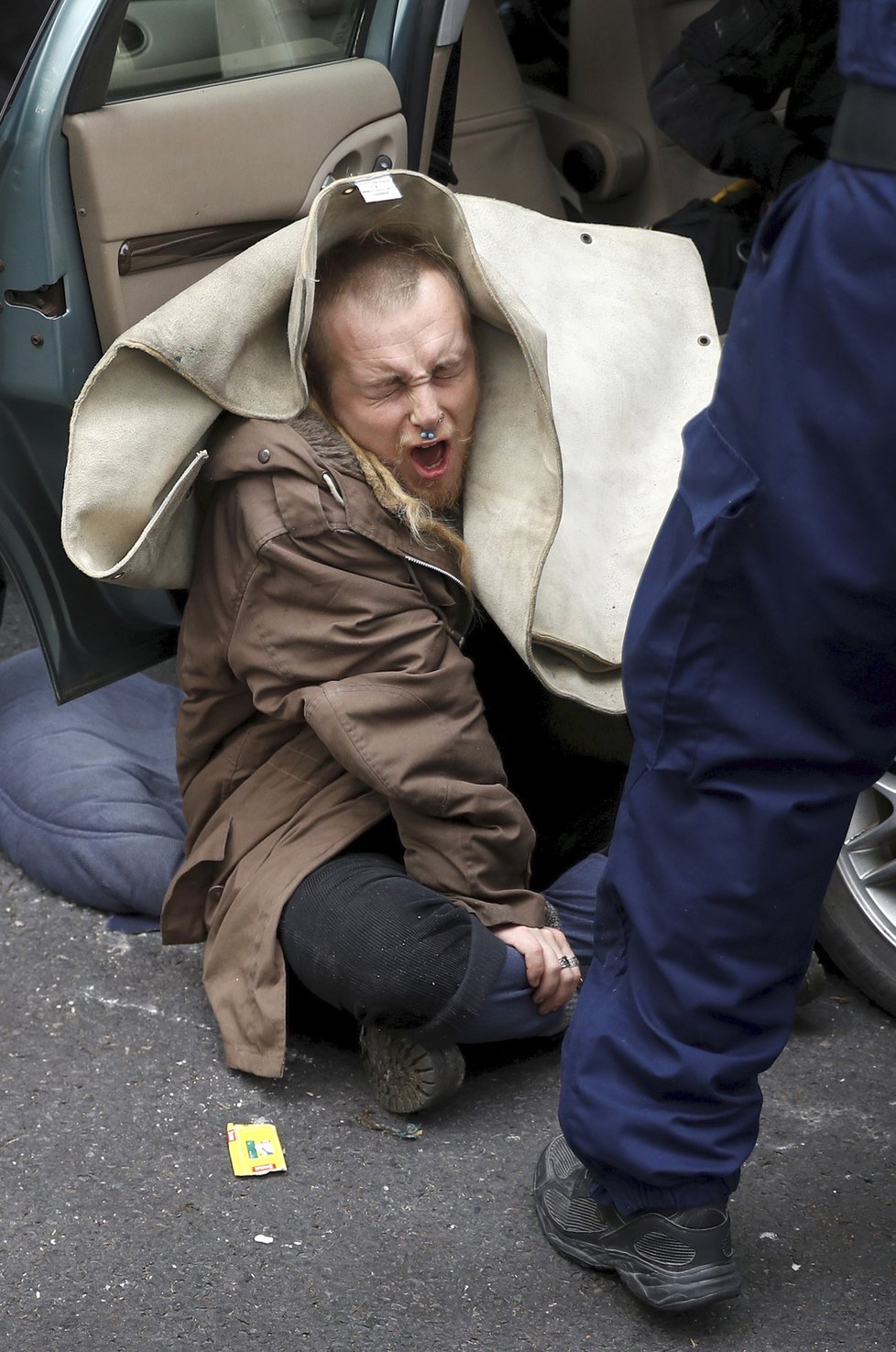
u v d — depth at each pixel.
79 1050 2.34
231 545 2.15
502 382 2.20
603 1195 1.82
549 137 3.88
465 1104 2.25
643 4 3.68
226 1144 2.14
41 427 2.32
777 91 3.28
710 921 1.62
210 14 2.43
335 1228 1.99
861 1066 2.32
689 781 1.61
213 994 2.29
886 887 2.40
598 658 2.32
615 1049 1.72
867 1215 2.02
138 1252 1.94
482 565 2.22
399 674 2.13
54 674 2.51
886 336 1.41
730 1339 1.81
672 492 2.45
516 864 2.23
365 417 2.13
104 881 2.66
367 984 2.07
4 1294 1.87
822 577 1.48
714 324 2.59
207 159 2.34
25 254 2.23
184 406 2.06
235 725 2.36
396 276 2.09
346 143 2.56
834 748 1.57
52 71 2.15
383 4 2.69
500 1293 1.88
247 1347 1.79
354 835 2.20
